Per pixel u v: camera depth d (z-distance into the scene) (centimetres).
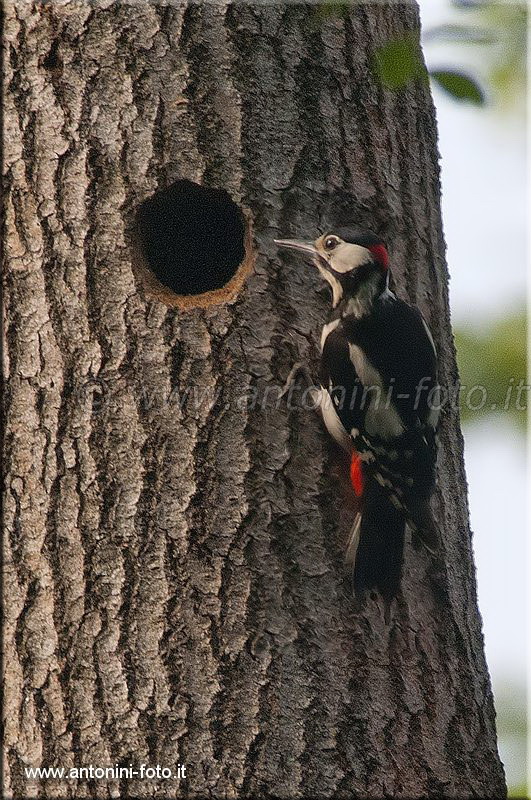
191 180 989
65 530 960
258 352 984
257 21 1005
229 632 942
